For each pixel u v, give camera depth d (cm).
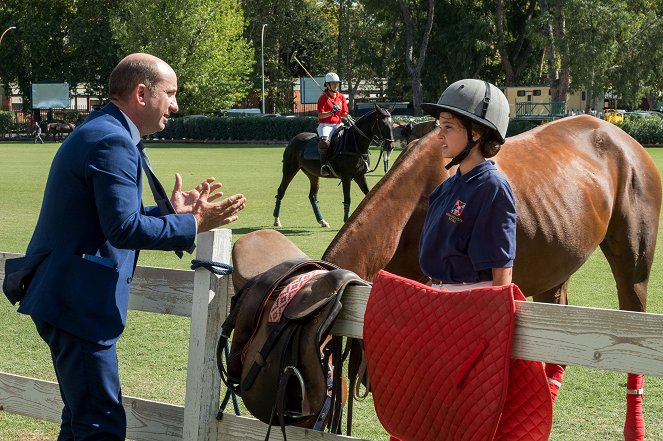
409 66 4981
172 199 340
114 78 327
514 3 5244
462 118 305
